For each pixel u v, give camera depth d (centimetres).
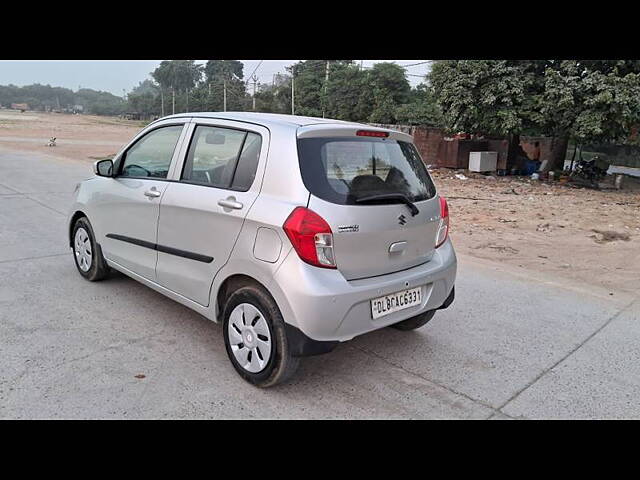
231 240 323
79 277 516
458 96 1820
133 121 10681
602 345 415
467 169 2094
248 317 323
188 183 366
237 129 345
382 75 3606
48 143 2770
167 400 305
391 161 351
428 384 341
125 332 396
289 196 299
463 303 507
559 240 857
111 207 439
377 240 317
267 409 302
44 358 348
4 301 446
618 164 3058
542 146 2228
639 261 722
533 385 345
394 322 330
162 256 388
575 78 1623
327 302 287
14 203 932
